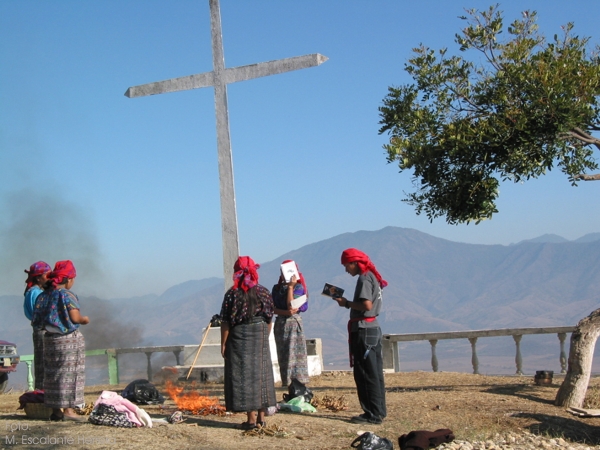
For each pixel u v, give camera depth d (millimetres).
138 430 7535
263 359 7676
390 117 10867
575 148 11328
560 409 9234
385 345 14992
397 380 12984
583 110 9375
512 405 9406
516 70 9648
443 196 10258
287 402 9273
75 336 8008
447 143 9969
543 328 13539
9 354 13383
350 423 8266
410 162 10086
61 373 7945
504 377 13062
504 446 7250
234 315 7555
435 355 14609
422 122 10383
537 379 11367
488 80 10414
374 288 8328
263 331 7699
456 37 10547
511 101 9914
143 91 12672
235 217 12062
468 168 9977
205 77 12312
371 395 8289
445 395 10250
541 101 9305
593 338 9492
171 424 7941
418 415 8789
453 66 10648
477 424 8336
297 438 7414
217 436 7379
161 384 12820
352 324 8398
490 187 9969
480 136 9680
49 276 8062
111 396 7930
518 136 9633
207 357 13164
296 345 10656
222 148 12148
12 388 13953
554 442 7441
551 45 9992
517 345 13727
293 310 10586
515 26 10359
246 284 7637
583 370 9391
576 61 9719
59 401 7898
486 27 10391
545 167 9938
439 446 7273
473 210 10258
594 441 7941
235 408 7512
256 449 6852
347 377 13688
